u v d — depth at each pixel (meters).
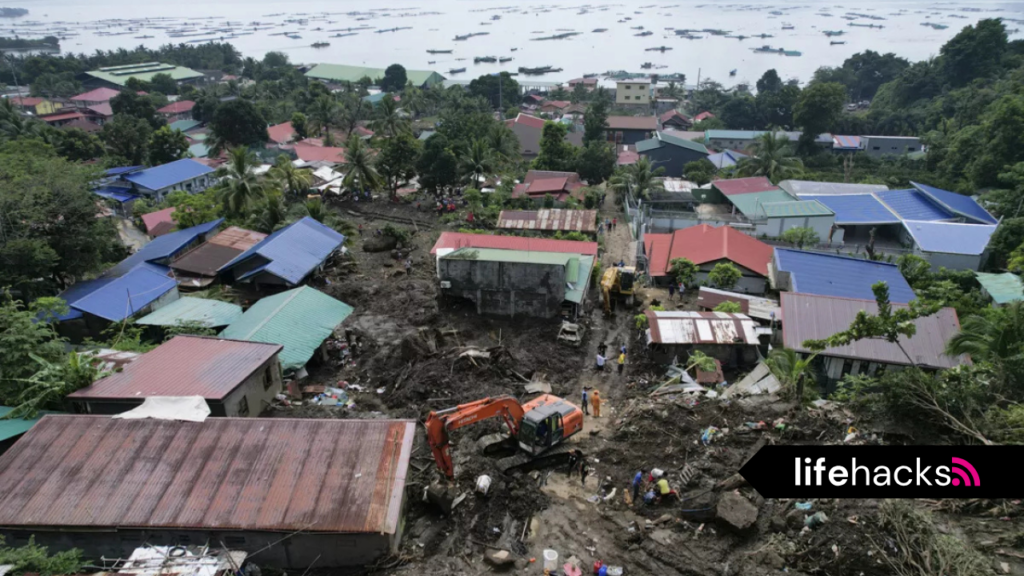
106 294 39.94
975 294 48.47
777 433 25.20
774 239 62.25
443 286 40.72
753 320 39.88
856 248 61.78
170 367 27.62
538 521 22.11
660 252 53.94
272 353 28.97
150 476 20.70
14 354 27.39
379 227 64.75
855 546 19.14
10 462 21.06
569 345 37.53
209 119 121.38
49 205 42.22
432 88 155.25
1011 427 22.94
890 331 27.91
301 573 19.83
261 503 19.95
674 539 20.88
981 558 17.55
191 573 17.62
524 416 24.62
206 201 65.38
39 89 139.88
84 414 25.56
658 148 99.69
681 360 36.28
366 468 21.23
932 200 68.81
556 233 61.03
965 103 101.44
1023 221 57.03
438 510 22.39
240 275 47.44
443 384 31.42
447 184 74.25
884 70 153.88
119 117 95.75
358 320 40.47
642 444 25.75
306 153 96.38
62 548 19.69
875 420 25.20
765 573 19.11
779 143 85.81
